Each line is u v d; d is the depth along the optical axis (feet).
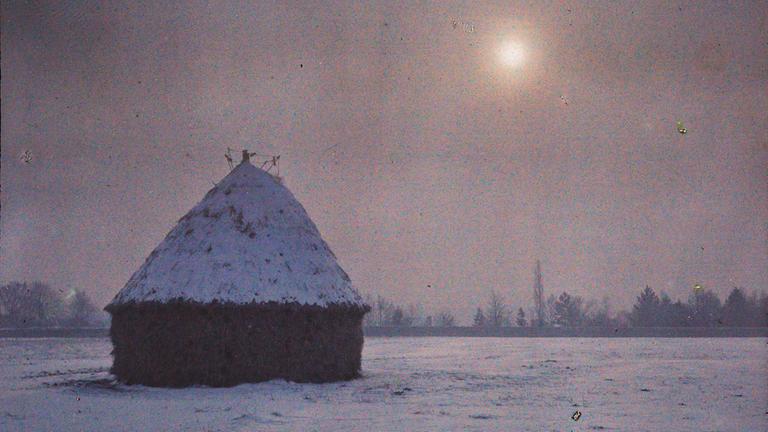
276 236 89.66
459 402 65.05
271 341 82.12
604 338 271.69
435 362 125.49
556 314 391.45
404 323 424.46
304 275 87.45
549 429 47.83
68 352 168.04
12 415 57.62
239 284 82.53
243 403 65.51
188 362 79.66
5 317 340.80
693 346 189.06
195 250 86.12
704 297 302.04
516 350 173.58
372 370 105.29
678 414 55.57
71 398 69.87
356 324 91.76
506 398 68.13
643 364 117.50
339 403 64.90
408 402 65.31
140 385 81.25
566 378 90.68
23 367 114.01
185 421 53.88
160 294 81.82
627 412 56.90
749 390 74.74
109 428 50.57
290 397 70.28
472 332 319.88
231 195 92.58
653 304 319.27
